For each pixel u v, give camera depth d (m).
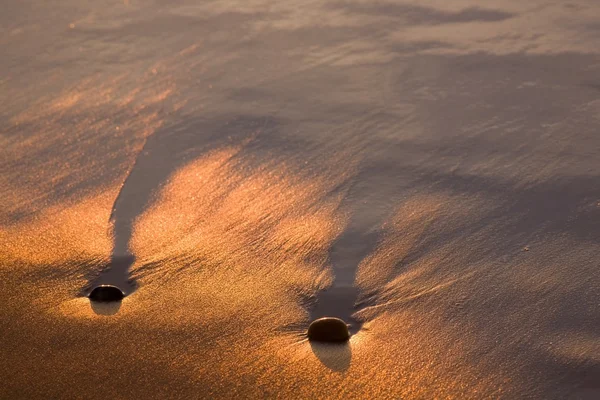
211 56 9.65
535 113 7.74
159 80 9.05
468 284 5.36
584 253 5.60
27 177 7.07
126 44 10.19
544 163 6.83
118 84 9.01
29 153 7.51
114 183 6.92
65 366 4.61
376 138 7.48
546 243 5.76
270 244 5.95
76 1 11.91
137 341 4.83
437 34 9.90
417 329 4.92
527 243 5.78
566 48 9.19
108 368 4.59
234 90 8.68
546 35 9.63
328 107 8.15
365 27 10.27
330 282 5.48
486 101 8.06
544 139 7.23
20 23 11.09
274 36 10.16
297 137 7.59
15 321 5.05
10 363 4.64
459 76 8.66
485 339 4.79
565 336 4.78
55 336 4.88
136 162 7.27
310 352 4.70
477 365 4.57
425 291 5.32
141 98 8.62
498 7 10.73
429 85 8.49
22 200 6.68
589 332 4.80
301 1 11.41
